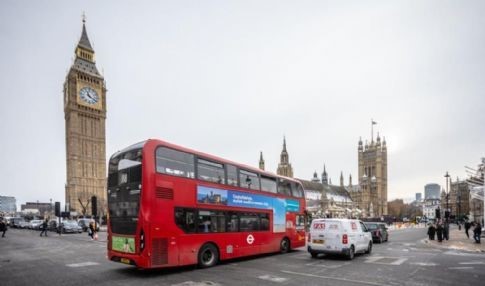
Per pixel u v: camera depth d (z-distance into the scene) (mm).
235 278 13172
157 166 13891
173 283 12195
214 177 16781
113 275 13766
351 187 174250
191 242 14984
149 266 13016
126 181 14281
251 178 19500
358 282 12422
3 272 14336
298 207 24078
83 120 121562
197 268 15602
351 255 18891
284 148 149250
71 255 20109
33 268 15359
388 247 26906
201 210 15742
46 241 30938
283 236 21875
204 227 15820
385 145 179125
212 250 16188
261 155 143750
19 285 11852
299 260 18594
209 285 11852
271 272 14570
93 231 33812
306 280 12773
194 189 15461
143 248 13078
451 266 16297
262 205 20094
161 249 13547
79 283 12195
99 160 124312
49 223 51781
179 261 14312
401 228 78125
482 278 13219
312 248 19516
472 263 17328
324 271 14836
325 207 122625
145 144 13852
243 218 18406
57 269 15125
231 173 17969
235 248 17547
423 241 33656
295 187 24172
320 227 19422
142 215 13195
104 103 128875
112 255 14469
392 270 15078
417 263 17312
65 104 128375
